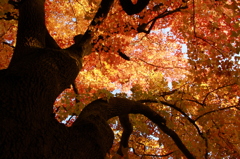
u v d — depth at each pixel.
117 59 5.52
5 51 5.11
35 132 1.67
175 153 4.68
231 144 4.39
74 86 4.89
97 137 2.07
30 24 2.64
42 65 2.09
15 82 1.79
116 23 4.20
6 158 1.40
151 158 6.05
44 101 1.87
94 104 2.76
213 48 3.46
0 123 1.49
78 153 1.84
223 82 4.29
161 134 5.00
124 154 3.64
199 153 4.09
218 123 4.38
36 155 1.57
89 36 3.52
